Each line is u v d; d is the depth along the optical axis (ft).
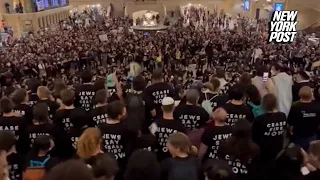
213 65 65.62
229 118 15.21
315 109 15.21
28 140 14.43
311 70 49.57
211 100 17.97
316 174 11.25
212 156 13.50
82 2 156.46
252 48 69.97
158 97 18.01
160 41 82.17
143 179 8.64
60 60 62.59
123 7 156.25
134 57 62.23
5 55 66.59
